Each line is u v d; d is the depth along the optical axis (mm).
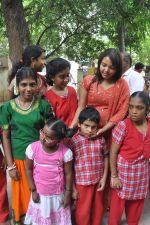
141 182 2836
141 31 10516
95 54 13219
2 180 3000
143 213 3361
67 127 2758
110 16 9367
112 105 2844
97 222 2959
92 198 2881
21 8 7750
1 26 10383
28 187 2867
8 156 2811
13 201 2947
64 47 13102
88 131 2725
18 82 2662
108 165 2902
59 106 2898
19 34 7750
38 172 2656
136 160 2760
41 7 9727
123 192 2836
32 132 2766
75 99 3018
